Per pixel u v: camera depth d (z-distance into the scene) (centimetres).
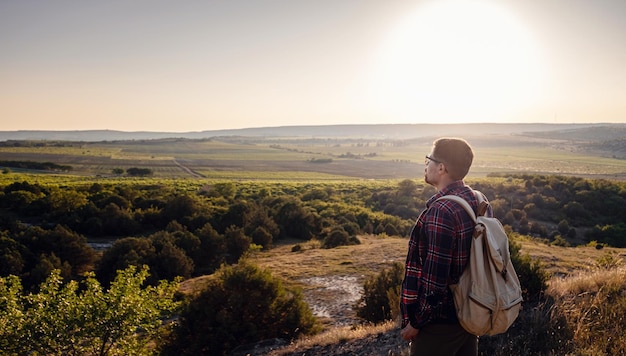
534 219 4816
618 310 451
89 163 16388
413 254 240
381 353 612
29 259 3005
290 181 11462
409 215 5353
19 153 18938
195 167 16400
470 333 236
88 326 859
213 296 1045
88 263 3247
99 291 895
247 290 1052
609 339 388
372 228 4444
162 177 12756
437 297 221
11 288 897
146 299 947
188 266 2911
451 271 228
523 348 424
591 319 447
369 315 1102
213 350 991
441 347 236
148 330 944
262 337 1017
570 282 671
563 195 5272
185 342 1015
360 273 2097
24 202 5109
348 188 8369
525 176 6919
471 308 222
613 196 4981
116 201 5066
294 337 1007
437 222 223
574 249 2483
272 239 4209
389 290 1020
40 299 877
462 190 241
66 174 12550
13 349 831
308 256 2698
